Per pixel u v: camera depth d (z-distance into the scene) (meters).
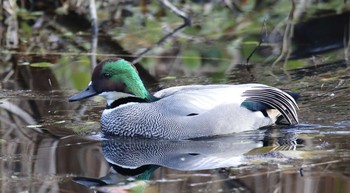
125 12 22.30
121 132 12.66
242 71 16.42
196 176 10.33
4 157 11.28
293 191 9.63
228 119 12.62
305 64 16.73
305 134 12.36
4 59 17.70
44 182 10.13
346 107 13.62
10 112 13.85
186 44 19.02
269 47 18.41
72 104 14.38
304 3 22.19
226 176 10.29
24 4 22.38
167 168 10.77
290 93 13.48
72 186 9.97
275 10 22.11
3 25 20.95
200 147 11.92
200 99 12.65
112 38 19.73
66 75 16.27
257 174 10.33
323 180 10.01
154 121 12.55
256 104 12.95
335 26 19.77
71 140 12.29
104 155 11.49
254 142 12.08
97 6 22.20
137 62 17.34
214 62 17.25
